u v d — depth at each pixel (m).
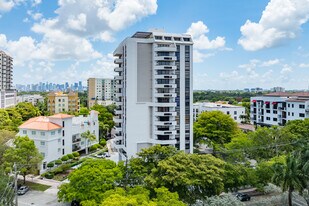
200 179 32.66
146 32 61.50
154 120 59.72
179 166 33.09
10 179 36.69
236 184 40.88
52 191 47.94
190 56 63.44
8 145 52.78
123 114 62.38
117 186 34.56
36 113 109.50
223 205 31.48
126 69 58.78
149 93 60.72
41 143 60.03
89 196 33.06
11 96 138.38
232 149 51.25
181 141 62.81
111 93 189.75
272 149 53.72
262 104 106.44
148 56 60.50
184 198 32.62
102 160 39.53
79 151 75.69
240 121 111.31
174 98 60.50
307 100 89.44
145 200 26.05
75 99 139.88
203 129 70.94
